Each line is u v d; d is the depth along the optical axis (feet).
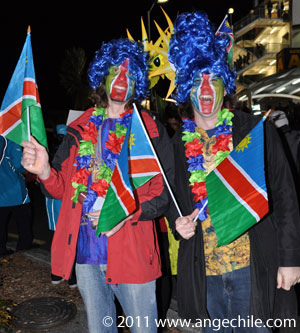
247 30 127.13
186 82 7.22
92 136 7.49
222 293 6.93
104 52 7.64
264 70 128.57
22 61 7.26
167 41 8.93
